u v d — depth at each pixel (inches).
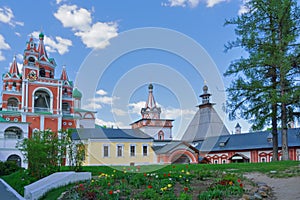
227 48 682.8
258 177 394.3
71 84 1423.5
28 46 1357.0
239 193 260.7
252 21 686.5
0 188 497.4
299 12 658.2
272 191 289.4
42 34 1438.2
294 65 629.9
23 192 423.2
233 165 525.7
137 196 252.1
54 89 1360.7
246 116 666.8
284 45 629.0
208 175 354.6
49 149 487.5
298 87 617.3
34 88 1330.0
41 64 1391.5
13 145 1162.0
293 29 670.5
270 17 677.3
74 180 371.9
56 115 1326.3
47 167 479.8
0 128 1171.9
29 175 506.0
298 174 381.4
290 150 1201.4
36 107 1330.0
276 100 598.5
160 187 280.1
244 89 664.4
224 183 286.4
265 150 1245.1
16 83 1348.4
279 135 1235.9
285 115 634.2
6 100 1316.4
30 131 1279.5
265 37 663.1
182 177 330.6
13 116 1286.9
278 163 522.0
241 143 1325.0
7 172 808.9
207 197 242.4
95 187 298.7
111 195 255.4
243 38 671.8
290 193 275.3
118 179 329.1
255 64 644.1
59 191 323.3
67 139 495.8
